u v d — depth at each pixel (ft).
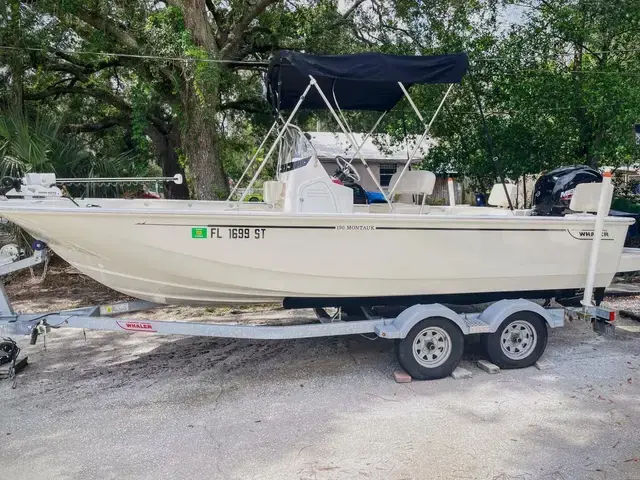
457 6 34.68
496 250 16.11
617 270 17.76
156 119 49.16
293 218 14.40
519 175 34.96
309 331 15.24
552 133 33.42
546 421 12.49
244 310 23.16
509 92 33.65
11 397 14.28
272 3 38.73
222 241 14.19
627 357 16.98
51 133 29.58
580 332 19.77
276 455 11.05
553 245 16.67
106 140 52.65
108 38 34.88
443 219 15.35
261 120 50.88
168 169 50.67
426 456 10.93
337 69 15.23
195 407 13.53
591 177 21.02
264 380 15.39
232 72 40.70
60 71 42.45
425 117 33.47
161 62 31.04
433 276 15.79
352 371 16.06
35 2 32.78
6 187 14.70
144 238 13.84
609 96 30.86
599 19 32.30
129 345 18.76
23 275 29.58
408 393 14.32
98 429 12.36
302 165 16.48
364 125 36.17
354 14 40.70
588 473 10.26
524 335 16.15
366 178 53.93
